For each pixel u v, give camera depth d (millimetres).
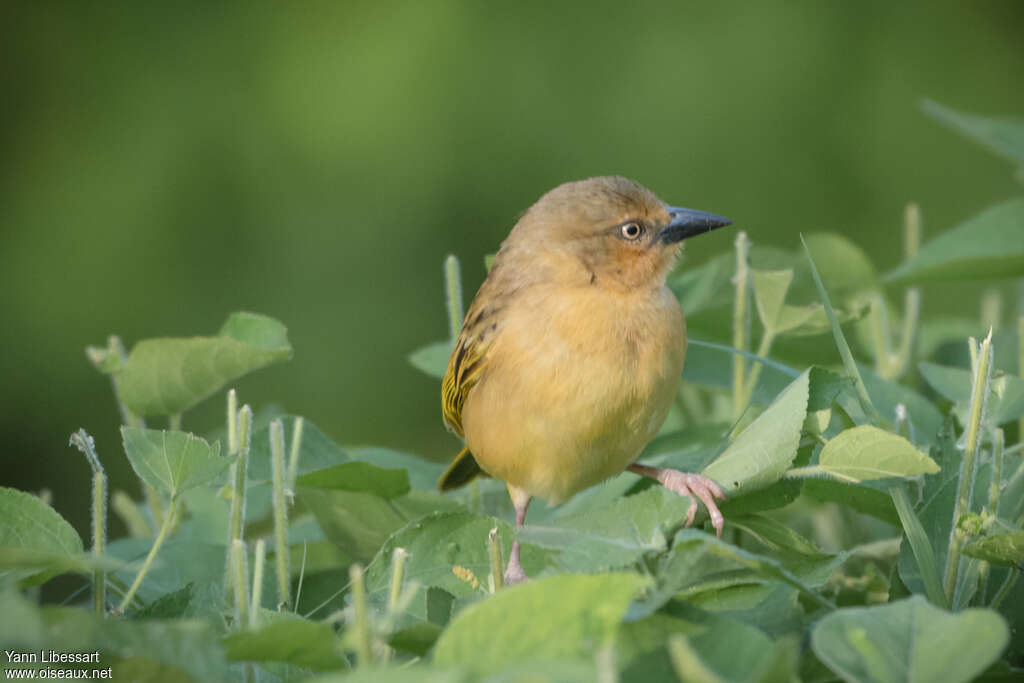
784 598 5695
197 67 22562
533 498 9703
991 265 9008
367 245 21766
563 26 22641
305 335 21359
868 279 10359
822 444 7324
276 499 6453
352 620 5090
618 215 8898
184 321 21562
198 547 7727
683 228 9086
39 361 21344
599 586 4578
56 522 6066
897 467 6117
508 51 22500
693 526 7254
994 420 7148
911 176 21656
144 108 22438
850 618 4652
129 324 21484
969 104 21844
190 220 21875
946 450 6832
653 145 22125
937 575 5953
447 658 4551
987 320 11172
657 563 6355
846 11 22328
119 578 7258
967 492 6059
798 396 6789
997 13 22047
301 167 22141
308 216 21906
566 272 8734
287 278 21719
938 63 21969
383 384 21094
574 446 8648
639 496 6465
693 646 5078
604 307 8641
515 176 22156
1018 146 10406
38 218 21906
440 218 21969
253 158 22156
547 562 6281
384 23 22625
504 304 8883
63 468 21094
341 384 21031
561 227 8883
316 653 5000
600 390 8492
